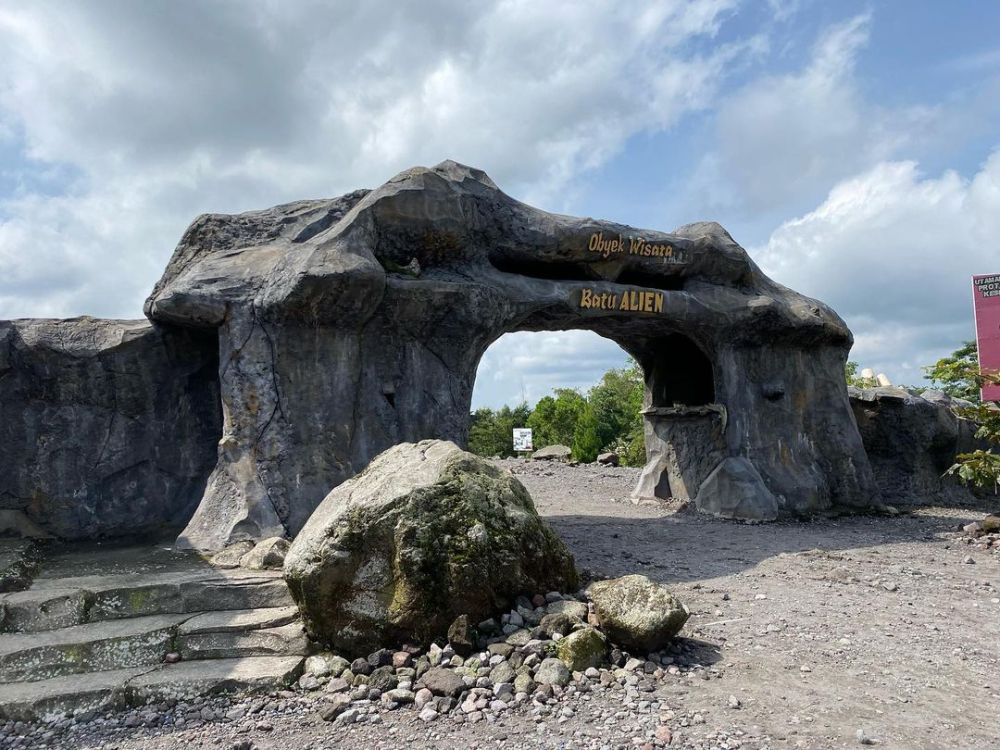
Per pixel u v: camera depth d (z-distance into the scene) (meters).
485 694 4.78
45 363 8.38
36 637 5.61
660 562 8.39
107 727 4.70
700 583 7.48
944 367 11.43
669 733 4.20
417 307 8.74
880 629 6.09
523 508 6.08
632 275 11.26
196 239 9.30
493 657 5.18
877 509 12.43
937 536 10.45
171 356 8.91
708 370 12.93
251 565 6.91
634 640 5.22
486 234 9.80
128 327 8.85
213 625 5.72
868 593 7.23
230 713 4.82
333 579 5.50
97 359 8.55
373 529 5.57
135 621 5.91
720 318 11.39
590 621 5.55
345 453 8.27
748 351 11.95
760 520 11.13
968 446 14.76
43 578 6.65
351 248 8.38
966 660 5.44
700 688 4.85
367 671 5.24
